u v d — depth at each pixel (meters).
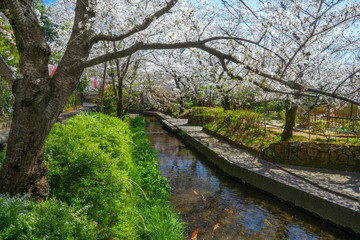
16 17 2.85
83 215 3.06
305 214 6.52
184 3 8.25
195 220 6.10
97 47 10.28
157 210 4.86
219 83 12.79
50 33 21.75
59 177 3.91
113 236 3.43
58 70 3.36
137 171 6.66
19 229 2.30
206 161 12.22
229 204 7.15
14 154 3.14
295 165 9.20
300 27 7.82
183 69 14.62
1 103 9.70
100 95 15.52
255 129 12.93
